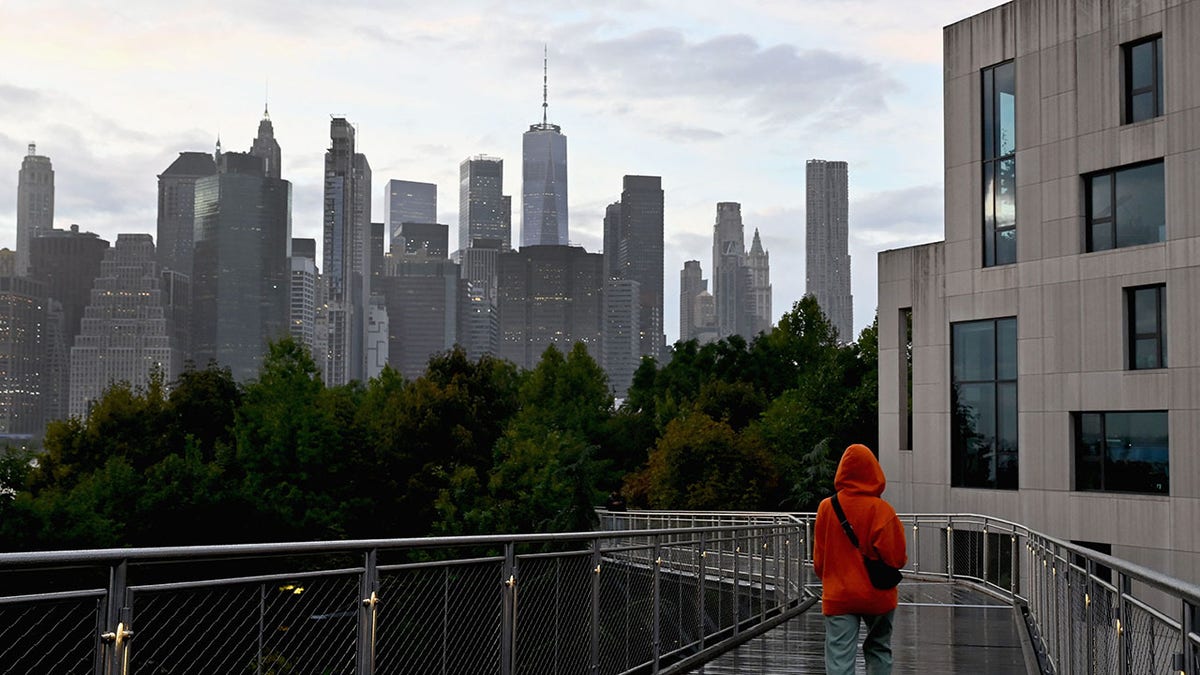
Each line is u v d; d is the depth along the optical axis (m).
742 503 49.47
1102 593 7.34
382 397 70.81
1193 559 28.30
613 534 9.88
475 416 63.00
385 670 6.47
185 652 5.00
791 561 18.98
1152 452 29.69
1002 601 19.94
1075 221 31.61
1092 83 31.41
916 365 36.28
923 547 29.58
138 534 42.88
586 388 71.81
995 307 33.69
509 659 7.92
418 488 56.53
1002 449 33.59
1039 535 13.05
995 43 34.03
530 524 49.06
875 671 8.37
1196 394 28.53
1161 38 30.05
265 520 46.09
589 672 9.36
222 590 5.23
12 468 52.50
